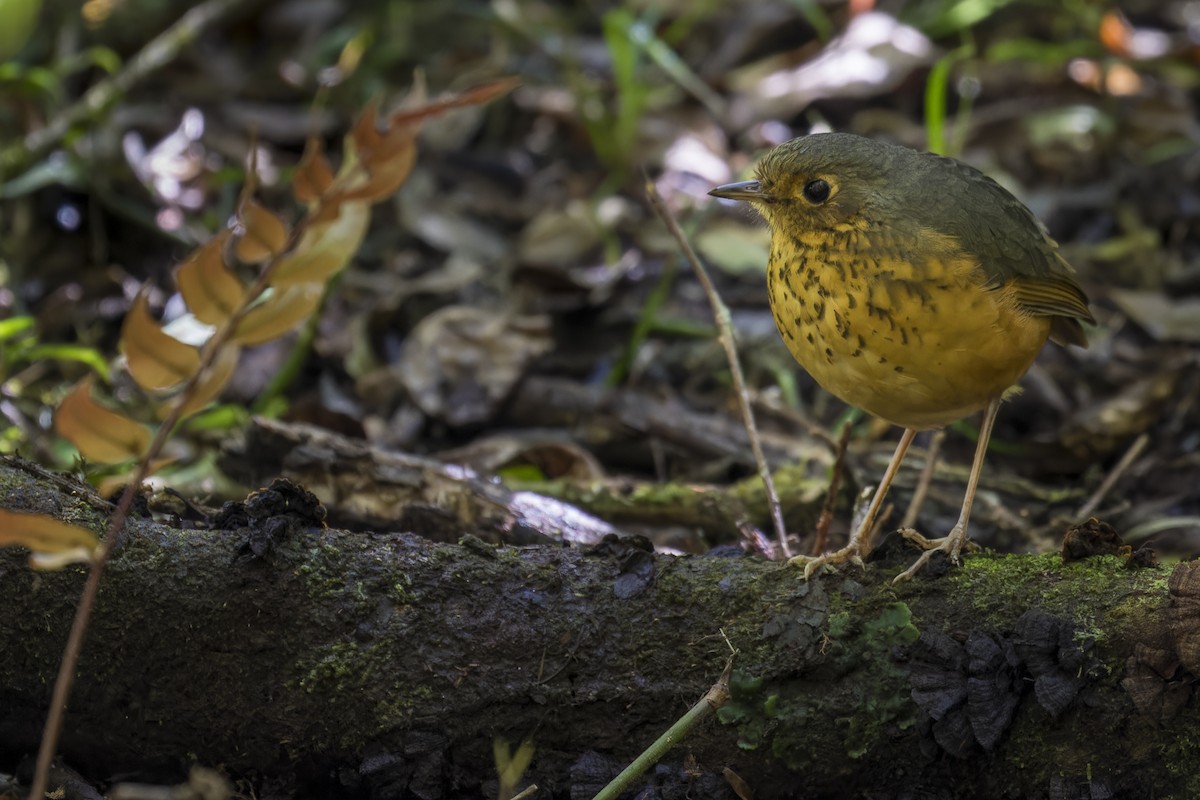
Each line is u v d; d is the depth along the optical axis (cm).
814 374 703
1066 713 586
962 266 645
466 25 1639
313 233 518
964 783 602
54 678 609
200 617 611
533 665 613
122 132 1348
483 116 1484
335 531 640
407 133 495
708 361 1157
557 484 930
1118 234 1317
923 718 593
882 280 654
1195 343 1159
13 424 967
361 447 845
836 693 604
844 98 1473
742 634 612
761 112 1473
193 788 578
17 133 1341
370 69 1507
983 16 1560
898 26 1523
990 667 589
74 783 614
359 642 613
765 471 786
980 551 646
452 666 612
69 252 1231
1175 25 1675
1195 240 1304
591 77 1555
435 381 1080
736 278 1260
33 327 1123
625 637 616
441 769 613
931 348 655
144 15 1508
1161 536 934
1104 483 964
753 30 1594
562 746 617
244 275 1194
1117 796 584
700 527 918
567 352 1173
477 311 1123
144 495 670
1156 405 1023
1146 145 1428
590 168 1443
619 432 1041
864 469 940
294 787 634
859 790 610
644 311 1197
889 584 619
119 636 608
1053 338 817
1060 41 1628
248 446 862
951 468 951
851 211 664
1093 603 592
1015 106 1484
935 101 1184
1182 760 577
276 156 1405
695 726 607
